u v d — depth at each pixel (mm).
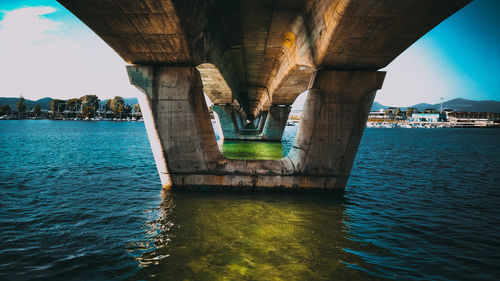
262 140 42844
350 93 11891
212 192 13133
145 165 22547
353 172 21469
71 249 7523
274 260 7020
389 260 7238
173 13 8594
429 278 6445
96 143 43000
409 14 8156
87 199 12383
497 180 19234
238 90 36438
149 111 12477
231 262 6879
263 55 20266
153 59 11469
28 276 6262
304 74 19656
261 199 12188
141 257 7098
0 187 14812
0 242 7941
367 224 9773
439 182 18344
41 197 12812
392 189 15828
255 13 12922
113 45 10422
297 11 12281
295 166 13039
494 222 10461
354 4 7816
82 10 8492
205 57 13273
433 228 9695
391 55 10406
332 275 6418
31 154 28719
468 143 57781
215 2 11359
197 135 12711
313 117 12484
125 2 8109
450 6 7746
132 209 10898
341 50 10141
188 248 7594
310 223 9641
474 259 7438
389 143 55938
